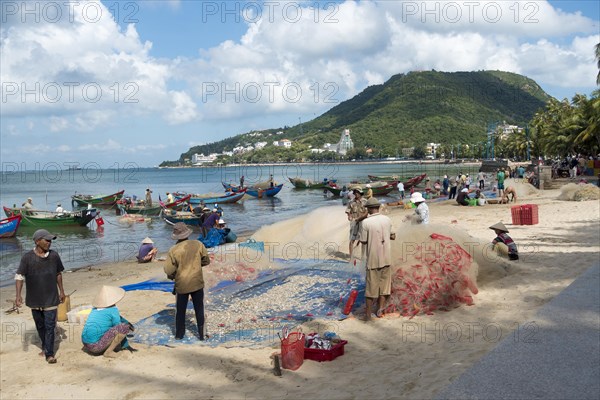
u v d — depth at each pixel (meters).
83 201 47.38
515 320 7.69
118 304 10.72
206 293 10.70
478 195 31.20
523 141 123.25
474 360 6.04
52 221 30.95
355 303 9.53
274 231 17.36
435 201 37.47
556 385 4.84
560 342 6.01
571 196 28.77
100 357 7.38
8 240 27.91
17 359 7.47
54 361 7.23
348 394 5.50
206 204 44.34
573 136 76.88
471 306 8.75
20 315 10.23
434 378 5.61
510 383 4.94
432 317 8.35
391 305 8.79
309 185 65.12
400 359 6.54
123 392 6.09
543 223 19.61
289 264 13.29
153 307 10.36
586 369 5.18
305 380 6.09
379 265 8.38
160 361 7.11
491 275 10.51
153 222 33.94
